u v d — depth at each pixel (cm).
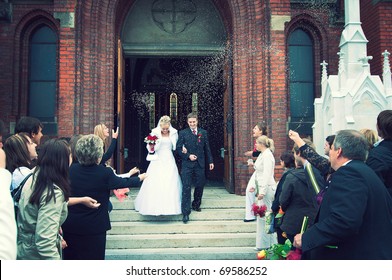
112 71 766
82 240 326
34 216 251
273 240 534
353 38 596
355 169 225
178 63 1247
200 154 619
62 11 722
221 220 628
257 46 760
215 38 898
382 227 219
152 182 598
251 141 747
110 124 757
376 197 221
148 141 590
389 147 316
